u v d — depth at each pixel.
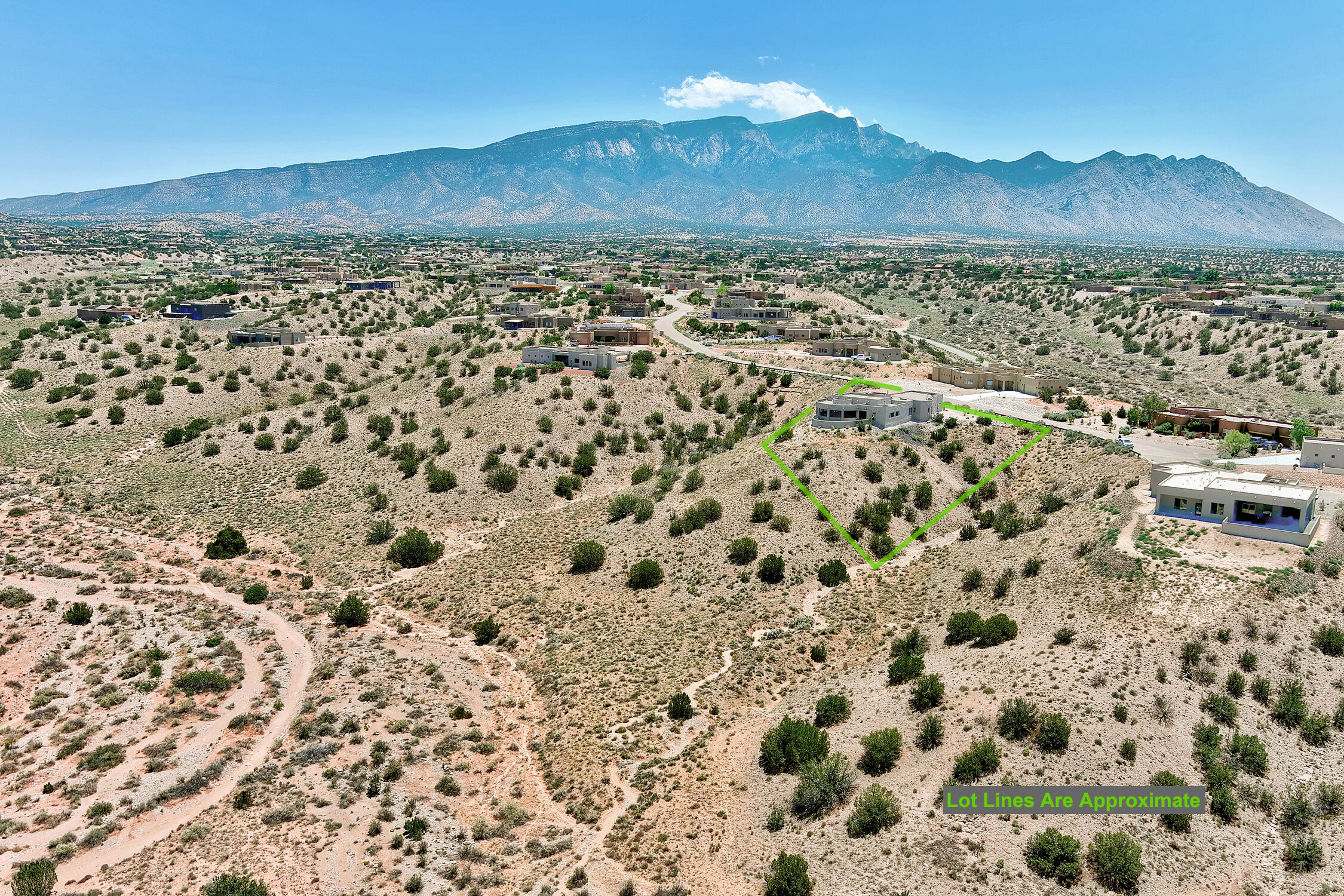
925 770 54.69
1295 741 54.56
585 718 69.62
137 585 94.31
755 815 54.62
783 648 77.94
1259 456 104.94
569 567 101.12
